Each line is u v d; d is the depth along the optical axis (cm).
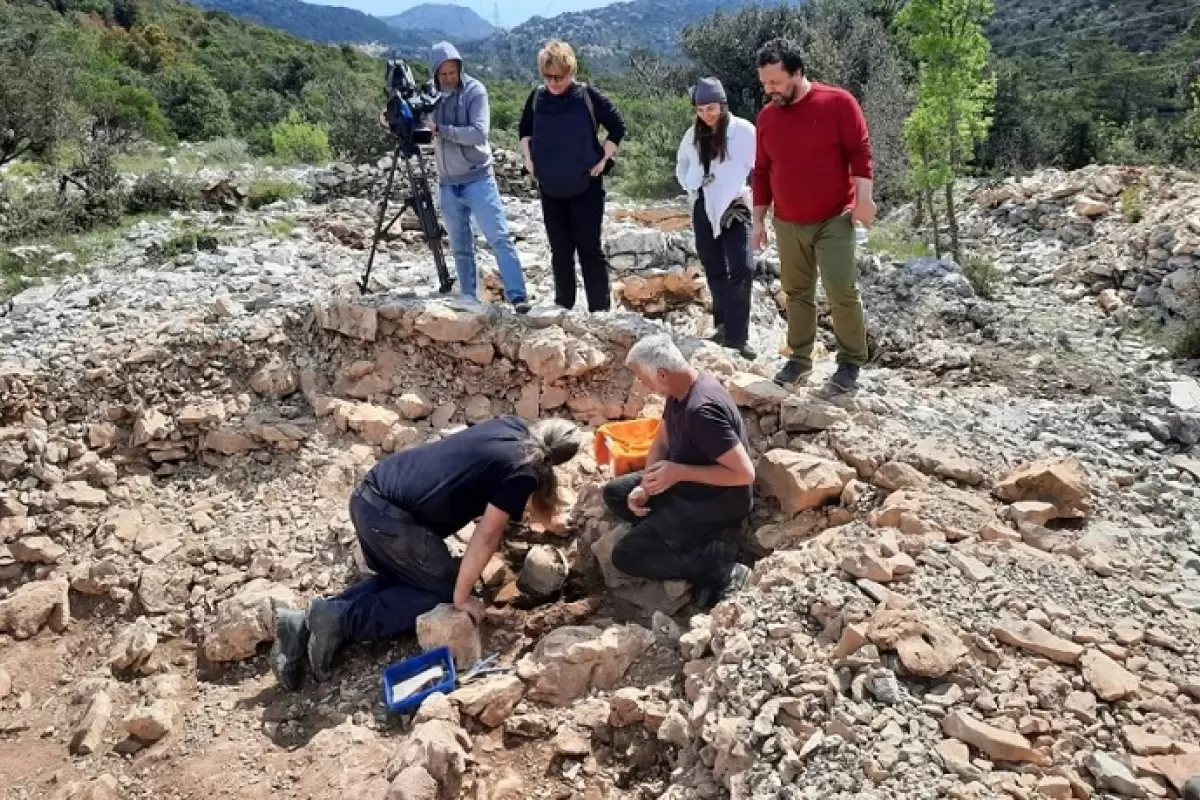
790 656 302
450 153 554
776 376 493
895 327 629
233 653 396
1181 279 701
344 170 1205
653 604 394
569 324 541
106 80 2603
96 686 389
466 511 381
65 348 557
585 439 497
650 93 2520
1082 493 380
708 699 301
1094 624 308
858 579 333
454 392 538
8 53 1465
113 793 330
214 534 466
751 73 2323
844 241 451
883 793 247
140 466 520
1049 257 902
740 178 527
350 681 373
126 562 455
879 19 2119
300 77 4156
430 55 546
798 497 400
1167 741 258
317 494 483
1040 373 566
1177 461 441
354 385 546
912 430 444
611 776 310
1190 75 3172
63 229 955
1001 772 255
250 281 673
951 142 945
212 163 1484
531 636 384
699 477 364
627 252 730
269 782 319
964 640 299
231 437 516
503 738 328
